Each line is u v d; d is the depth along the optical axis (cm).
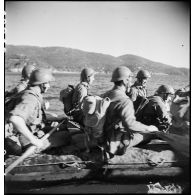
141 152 367
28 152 355
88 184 351
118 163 356
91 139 364
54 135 383
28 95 360
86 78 430
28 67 425
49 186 347
